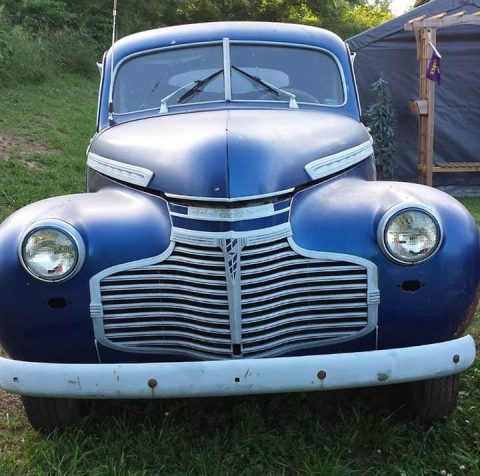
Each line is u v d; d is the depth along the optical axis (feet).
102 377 8.20
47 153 33.01
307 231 8.92
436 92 31.30
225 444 9.82
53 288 8.76
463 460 9.11
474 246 8.98
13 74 48.11
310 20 102.83
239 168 8.91
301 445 9.80
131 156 10.49
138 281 8.84
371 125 30.81
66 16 69.15
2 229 9.11
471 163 30.96
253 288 8.57
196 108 13.24
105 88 14.06
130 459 9.45
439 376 8.50
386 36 31.17
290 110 12.85
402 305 8.87
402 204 8.79
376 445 9.68
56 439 9.97
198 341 8.73
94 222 9.05
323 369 8.11
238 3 93.09
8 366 8.55
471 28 30.66
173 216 9.00
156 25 85.10
